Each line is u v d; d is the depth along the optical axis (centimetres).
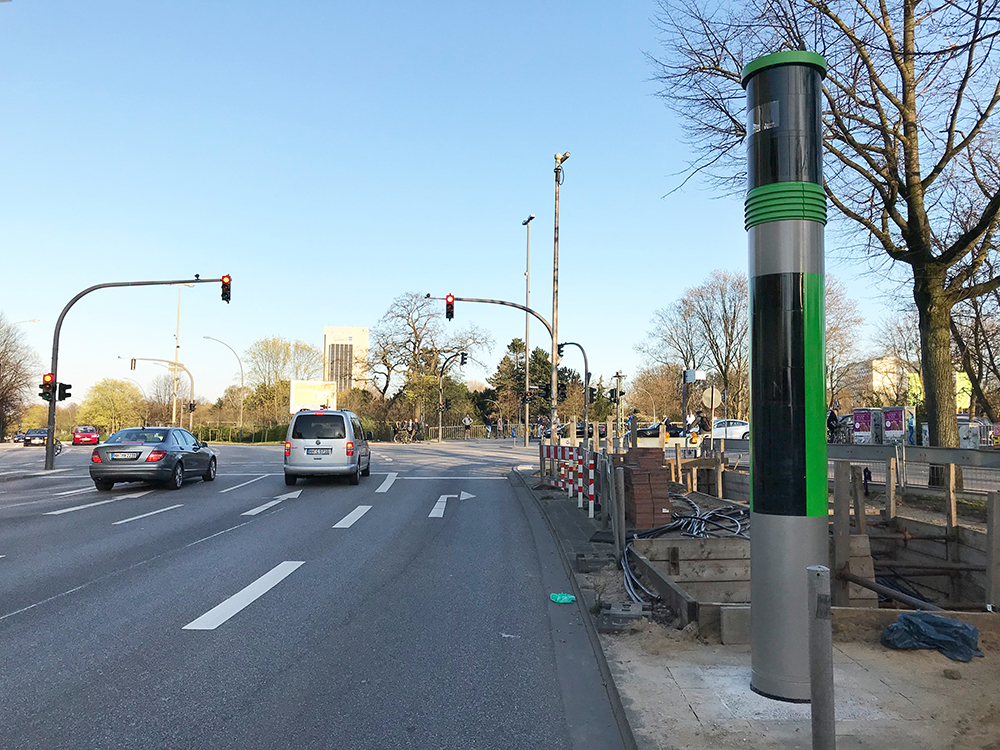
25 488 1878
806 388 443
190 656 543
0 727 414
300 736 406
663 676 476
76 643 573
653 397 6456
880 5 1035
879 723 395
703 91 1543
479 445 5122
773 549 440
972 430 2586
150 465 1753
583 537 1052
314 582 796
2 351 7100
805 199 454
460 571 859
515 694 473
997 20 562
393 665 528
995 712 409
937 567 895
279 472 2391
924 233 1407
